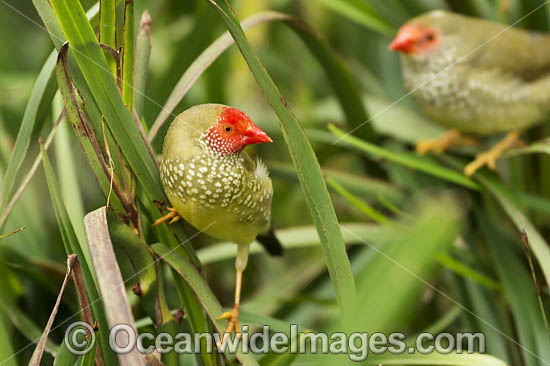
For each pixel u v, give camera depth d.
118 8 3.33
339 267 3.32
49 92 3.37
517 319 3.44
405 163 3.46
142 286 3.34
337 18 3.95
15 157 3.35
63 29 3.31
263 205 3.37
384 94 3.75
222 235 3.37
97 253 3.30
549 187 3.51
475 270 3.47
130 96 3.34
